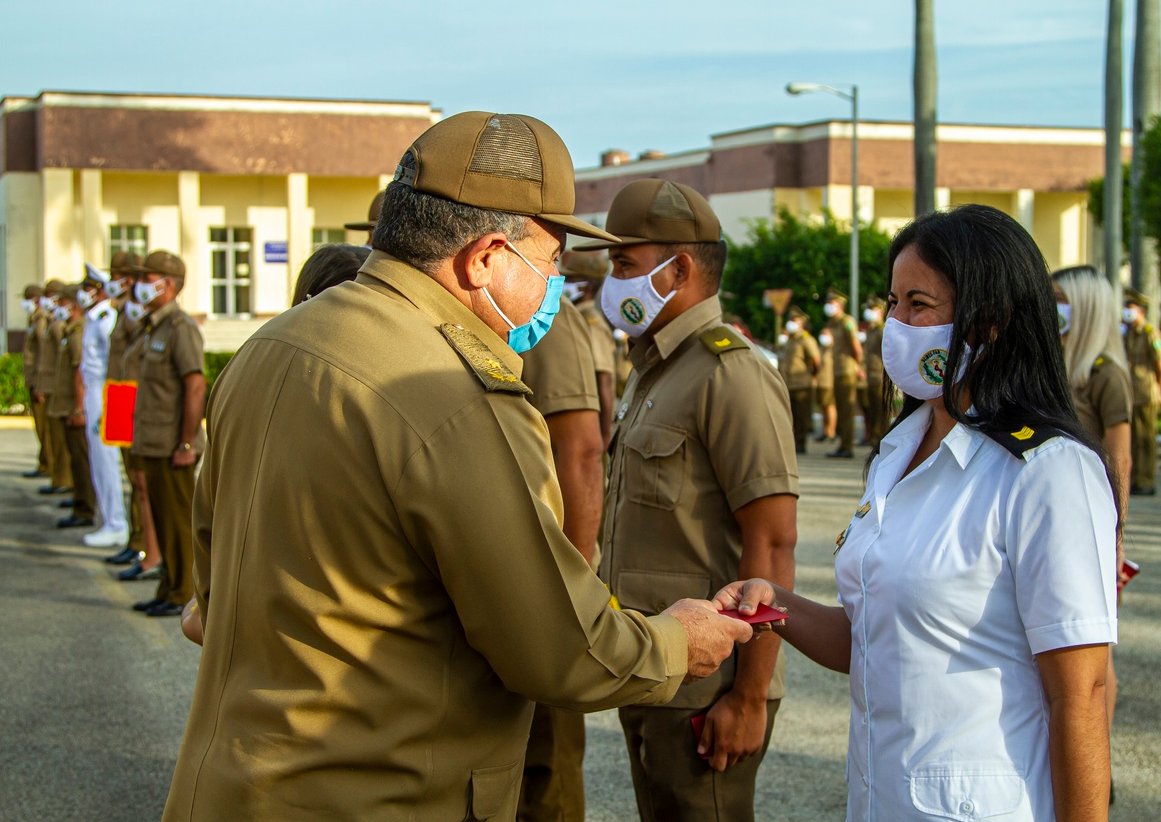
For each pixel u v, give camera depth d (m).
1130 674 5.98
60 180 27.77
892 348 2.14
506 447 1.88
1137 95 20.59
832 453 17.31
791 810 4.36
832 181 34.72
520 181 2.03
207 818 1.87
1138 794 4.43
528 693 1.91
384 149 29.36
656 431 3.06
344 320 1.96
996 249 2.04
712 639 2.21
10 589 8.35
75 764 4.97
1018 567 1.96
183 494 7.51
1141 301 12.67
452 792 1.91
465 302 2.05
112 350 8.89
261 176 29.12
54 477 13.18
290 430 1.89
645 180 3.23
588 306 8.02
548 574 1.87
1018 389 2.04
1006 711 1.98
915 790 2.00
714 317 3.19
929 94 18.36
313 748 1.84
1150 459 12.56
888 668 2.07
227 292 29.22
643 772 3.10
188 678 6.22
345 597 1.85
